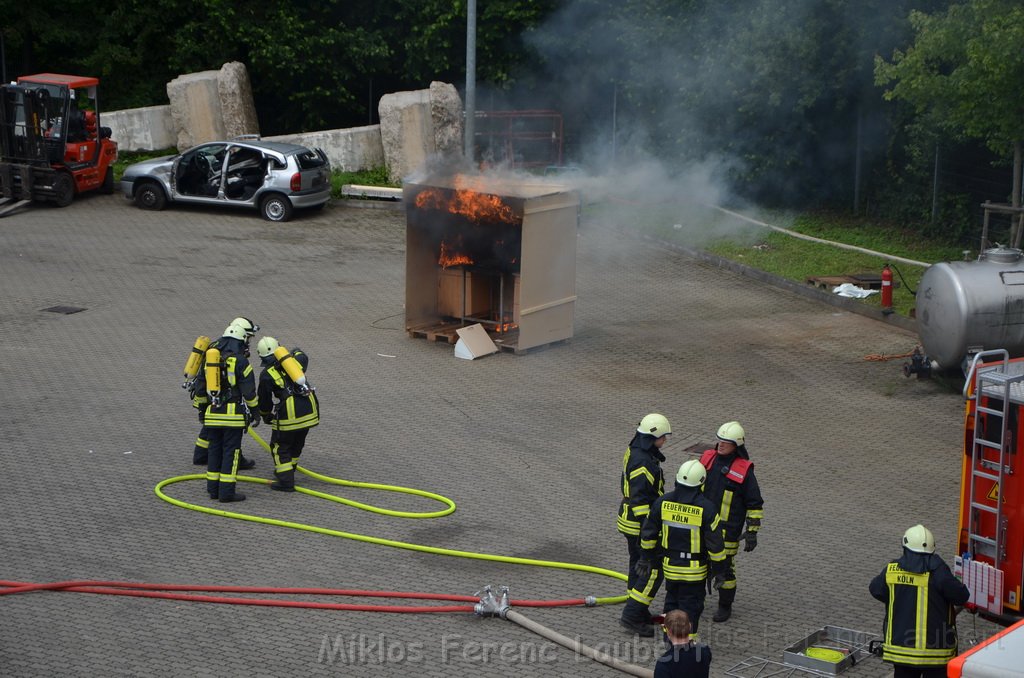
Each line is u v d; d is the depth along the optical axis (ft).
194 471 39.81
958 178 76.64
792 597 31.37
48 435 42.80
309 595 30.91
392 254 72.90
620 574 32.35
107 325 57.00
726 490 29.58
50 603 30.25
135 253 71.05
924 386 49.85
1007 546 28.58
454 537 34.88
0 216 79.20
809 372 51.93
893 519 36.60
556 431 44.42
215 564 32.78
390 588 31.48
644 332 58.23
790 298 65.00
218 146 81.10
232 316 58.95
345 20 106.73
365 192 86.74
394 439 43.24
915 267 69.51
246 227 78.64
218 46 103.04
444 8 101.76
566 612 30.37
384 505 37.24
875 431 44.70
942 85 59.93
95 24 110.22
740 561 33.53
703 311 62.23
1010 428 28.22
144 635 28.71
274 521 35.60
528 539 34.86
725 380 50.85
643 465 29.14
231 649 28.07
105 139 86.17
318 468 40.32
